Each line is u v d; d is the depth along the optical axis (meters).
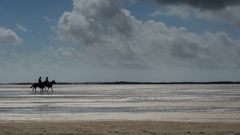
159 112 35.69
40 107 42.69
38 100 58.19
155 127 21.66
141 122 24.75
